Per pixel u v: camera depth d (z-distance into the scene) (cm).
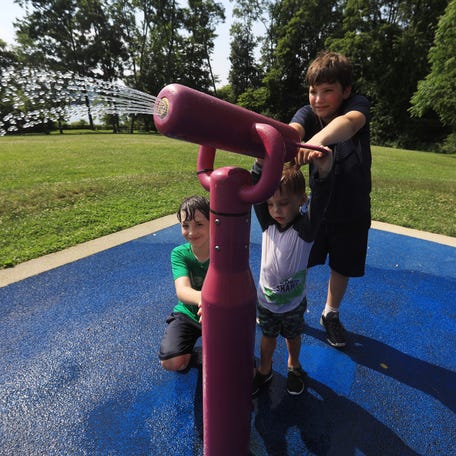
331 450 152
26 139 1599
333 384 186
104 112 145
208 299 104
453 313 250
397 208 522
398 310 252
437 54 1812
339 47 2827
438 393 183
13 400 172
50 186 567
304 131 174
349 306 255
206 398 118
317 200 129
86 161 891
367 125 174
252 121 92
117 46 2833
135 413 167
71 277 284
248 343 110
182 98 78
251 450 151
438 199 603
